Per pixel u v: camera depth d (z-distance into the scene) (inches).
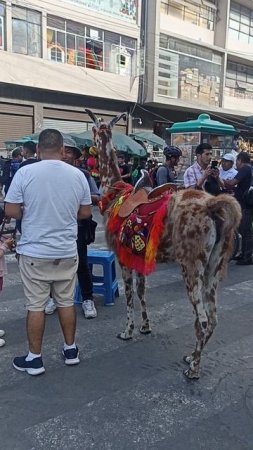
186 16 1008.2
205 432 111.8
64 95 817.5
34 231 133.0
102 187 175.0
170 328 178.9
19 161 426.3
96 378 137.9
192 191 144.6
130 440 107.9
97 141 175.6
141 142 730.8
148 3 908.0
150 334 172.6
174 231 138.2
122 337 167.0
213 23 1081.4
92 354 154.7
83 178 140.8
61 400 125.0
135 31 895.7
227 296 224.1
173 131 390.6
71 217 136.8
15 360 142.1
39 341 138.7
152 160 653.3
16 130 764.6
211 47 1039.6
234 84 1155.9
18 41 730.8
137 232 148.0
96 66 848.9
